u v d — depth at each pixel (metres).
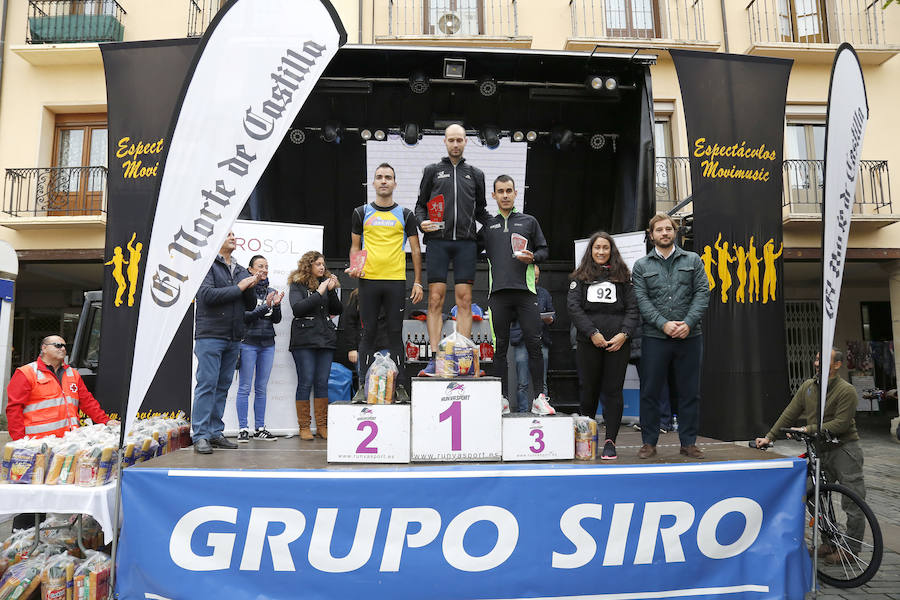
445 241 4.07
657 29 10.04
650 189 5.38
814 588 3.08
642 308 3.32
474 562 2.77
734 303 4.92
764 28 10.01
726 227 4.93
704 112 4.96
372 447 2.98
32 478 3.06
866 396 13.34
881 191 9.85
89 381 5.59
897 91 10.17
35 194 9.38
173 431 4.01
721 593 2.88
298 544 2.75
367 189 6.06
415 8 9.74
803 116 10.15
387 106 5.88
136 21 9.68
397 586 2.73
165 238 2.91
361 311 4.05
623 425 5.25
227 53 3.03
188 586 2.72
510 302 3.92
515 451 3.02
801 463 3.06
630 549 2.85
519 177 6.12
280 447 3.82
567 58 5.26
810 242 9.95
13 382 4.02
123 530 2.81
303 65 3.10
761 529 2.97
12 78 9.59
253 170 3.01
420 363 5.53
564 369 6.03
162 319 2.90
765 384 4.91
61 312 12.31
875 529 3.44
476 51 5.15
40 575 3.02
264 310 4.44
